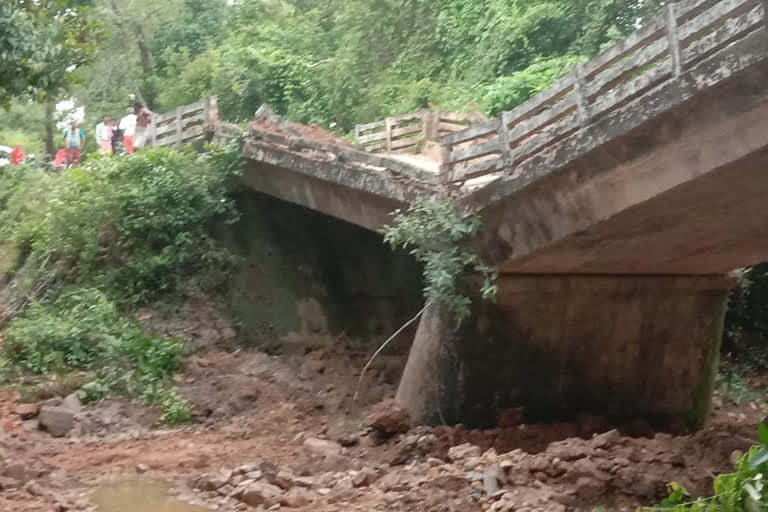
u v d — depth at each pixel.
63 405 13.04
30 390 13.54
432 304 12.86
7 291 17.58
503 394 12.91
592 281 12.94
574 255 11.76
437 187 12.38
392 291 17.19
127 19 30.81
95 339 14.85
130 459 10.98
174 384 14.73
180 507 8.82
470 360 12.55
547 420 13.28
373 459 11.47
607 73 9.85
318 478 9.99
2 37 13.39
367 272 17.48
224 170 16.98
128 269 16.80
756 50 8.09
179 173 17.16
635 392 14.10
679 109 8.98
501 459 9.48
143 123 21.56
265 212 17.75
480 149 11.67
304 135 17.36
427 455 11.34
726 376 18.56
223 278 16.98
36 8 14.52
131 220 17.03
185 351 15.58
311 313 17.28
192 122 18.42
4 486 9.26
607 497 8.55
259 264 17.33
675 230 11.00
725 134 8.77
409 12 29.00
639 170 9.73
